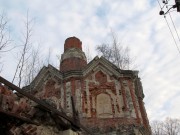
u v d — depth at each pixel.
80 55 21.16
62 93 17.80
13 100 5.51
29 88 19.34
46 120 6.59
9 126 5.61
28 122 5.89
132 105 17.11
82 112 16.48
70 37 22.47
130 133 15.62
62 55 21.55
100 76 18.61
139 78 21.38
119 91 17.83
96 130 15.84
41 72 19.70
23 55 18.14
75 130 7.68
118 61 25.27
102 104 17.27
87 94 17.50
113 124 16.22
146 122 18.30
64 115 6.82
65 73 18.61
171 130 38.09
